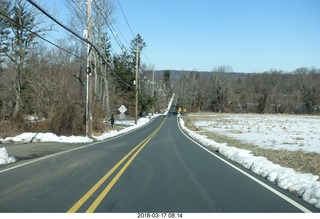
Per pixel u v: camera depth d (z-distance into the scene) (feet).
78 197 26.96
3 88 119.34
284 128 169.89
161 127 187.32
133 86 284.00
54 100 108.17
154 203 25.52
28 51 125.08
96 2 129.08
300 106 449.06
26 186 30.78
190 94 512.63
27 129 95.25
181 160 50.67
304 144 85.20
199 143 86.69
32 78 116.57
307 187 28.81
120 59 287.07
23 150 60.13
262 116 360.28
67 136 91.61
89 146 72.38
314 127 181.98
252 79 505.66
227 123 233.55
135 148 68.85
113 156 53.93
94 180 33.91
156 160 50.11
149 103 336.49
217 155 58.34
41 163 45.21
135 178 35.29
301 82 451.94
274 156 55.42
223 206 24.98
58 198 26.61
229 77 489.26
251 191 29.91
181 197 27.45
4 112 104.99
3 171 38.65
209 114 413.18
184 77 549.95
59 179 34.24
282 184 31.91
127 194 28.19
